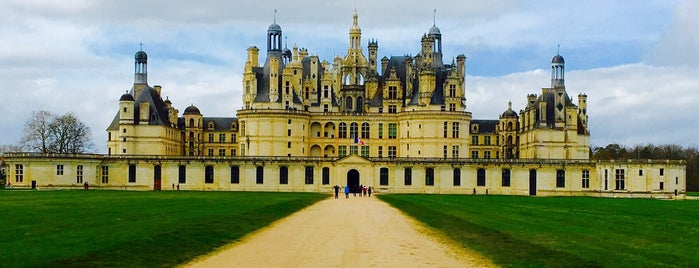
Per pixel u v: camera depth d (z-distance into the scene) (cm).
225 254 5250
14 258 4559
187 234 6022
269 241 6041
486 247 5641
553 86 19425
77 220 7012
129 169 18075
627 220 8088
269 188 18175
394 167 18200
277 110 19012
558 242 5812
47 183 17150
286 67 19800
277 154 19025
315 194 16312
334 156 19375
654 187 16950
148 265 4656
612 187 17200
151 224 6700
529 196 16662
